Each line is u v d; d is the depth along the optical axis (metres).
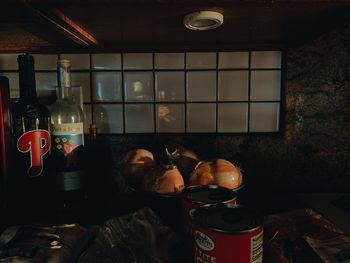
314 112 0.98
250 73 1.01
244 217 0.45
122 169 0.75
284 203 0.90
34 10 0.55
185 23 0.63
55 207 0.82
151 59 1.00
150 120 1.02
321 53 0.96
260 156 1.00
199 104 1.02
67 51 0.98
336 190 1.01
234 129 1.02
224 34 0.82
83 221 0.73
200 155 1.00
